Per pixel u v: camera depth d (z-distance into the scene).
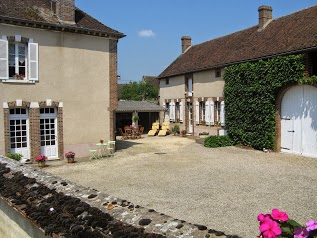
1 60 13.57
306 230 2.24
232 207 7.74
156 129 28.69
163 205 8.00
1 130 13.62
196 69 23.61
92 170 12.91
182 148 19.09
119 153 17.30
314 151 14.52
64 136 15.32
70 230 2.97
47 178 4.95
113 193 9.27
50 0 16.55
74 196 3.94
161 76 29.44
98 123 16.42
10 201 4.16
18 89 14.02
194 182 10.45
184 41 30.64
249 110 17.45
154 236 2.65
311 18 16.98
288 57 14.80
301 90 14.97
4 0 14.48
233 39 23.39
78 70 15.69
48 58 14.80
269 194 8.81
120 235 2.71
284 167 12.55
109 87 16.73
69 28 15.01
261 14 21.06
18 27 13.94
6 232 4.80
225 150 17.53
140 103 31.06
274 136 16.31
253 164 13.34
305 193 8.80
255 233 6.09
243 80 17.78
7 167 6.07
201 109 24.14
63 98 15.25
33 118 14.41
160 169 12.77
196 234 2.71
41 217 3.38
